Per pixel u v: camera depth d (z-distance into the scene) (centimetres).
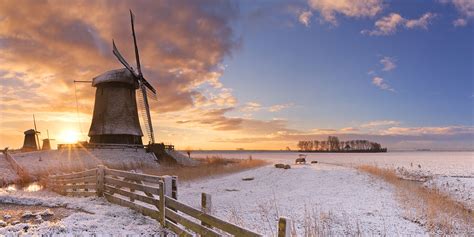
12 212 934
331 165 4606
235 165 4119
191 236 656
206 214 608
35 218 859
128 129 4012
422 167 4138
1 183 2234
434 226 1063
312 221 1098
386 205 1405
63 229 739
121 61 3978
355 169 3541
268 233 945
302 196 1680
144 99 4238
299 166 4422
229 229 540
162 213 785
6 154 3203
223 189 1980
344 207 1368
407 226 1069
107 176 1154
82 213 895
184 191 1892
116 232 729
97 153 3675
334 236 942
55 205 1032
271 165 4800
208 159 5638
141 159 3797
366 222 1114
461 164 4972
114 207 980
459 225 1102
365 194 1728
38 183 2248
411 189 1789
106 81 3928
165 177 797
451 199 1638
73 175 1468
